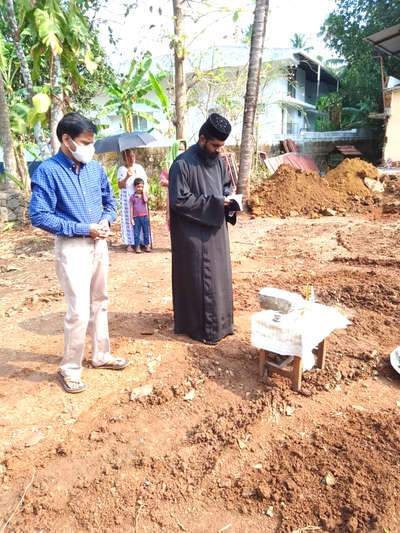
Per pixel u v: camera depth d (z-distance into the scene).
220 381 3.23
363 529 2.01
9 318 4.66
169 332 4.04
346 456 2.43
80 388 3.17
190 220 3.47
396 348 3.44
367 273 5.44
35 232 9.34
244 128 10.65
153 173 14.15
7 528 2.13
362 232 8.02
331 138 20.52
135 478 2.39
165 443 2.63
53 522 2.16
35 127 11.27
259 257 6.66
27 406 3.02
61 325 4.41
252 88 10.41
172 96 15.33
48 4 7.74
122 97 12.87
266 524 2.10
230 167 13.01
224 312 3.76
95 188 2.97
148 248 7.46
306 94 27.08
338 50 23.72
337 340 3.76
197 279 3.61
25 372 3.48
